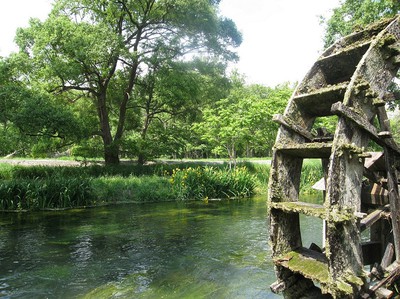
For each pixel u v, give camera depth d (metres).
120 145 18.34
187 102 20.20
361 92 3.94
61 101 17.64
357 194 3.93
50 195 12.60
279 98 16.81
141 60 17.86
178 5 16.91
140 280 5.86
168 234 8.81
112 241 8.20
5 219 10.70
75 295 5.30
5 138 13.96
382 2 12.98
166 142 19.66
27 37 16.88
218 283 5.70
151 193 14.28
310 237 8.48
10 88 13.75
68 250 7.50
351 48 4.50
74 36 15.29
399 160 4.34
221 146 18.70
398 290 4.40
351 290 3.59
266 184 17.11
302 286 4.58
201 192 14.75
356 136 3.96
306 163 18.27
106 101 20.95
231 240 8.22
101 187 13.94
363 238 8.20
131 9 18.16
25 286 5.61
